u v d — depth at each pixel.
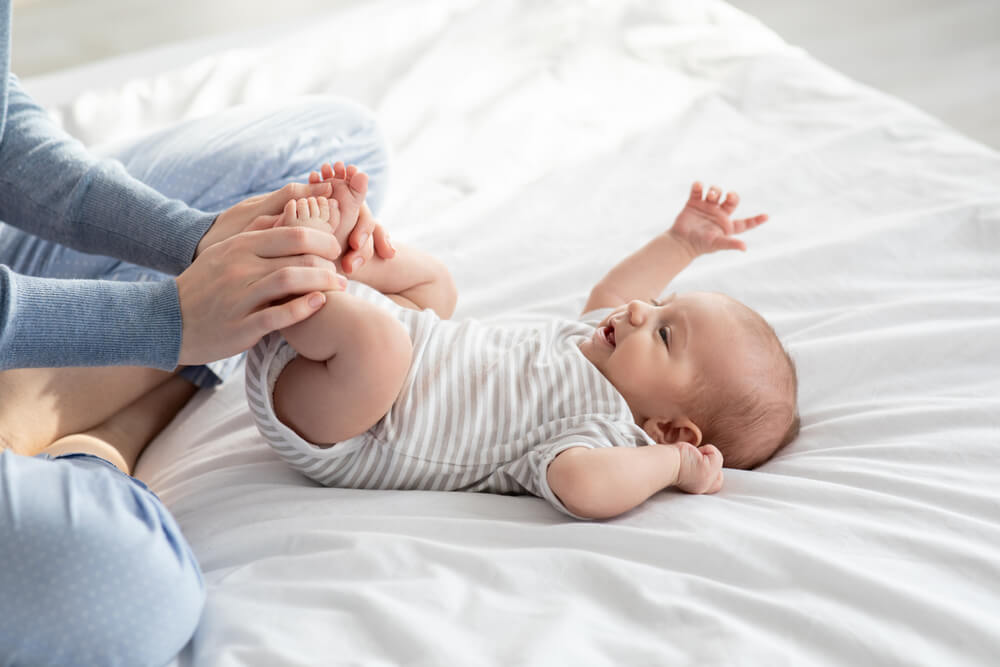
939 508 0.96
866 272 1.45
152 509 0.84
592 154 1.84
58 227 1.13
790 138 1.83
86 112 1.95
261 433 1.07
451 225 1.66
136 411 1.27
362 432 1.06
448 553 0.92
